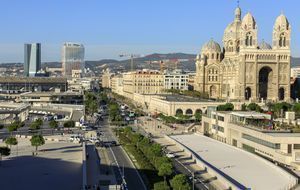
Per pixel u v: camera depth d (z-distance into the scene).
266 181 180.50
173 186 159.50
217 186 180.12
